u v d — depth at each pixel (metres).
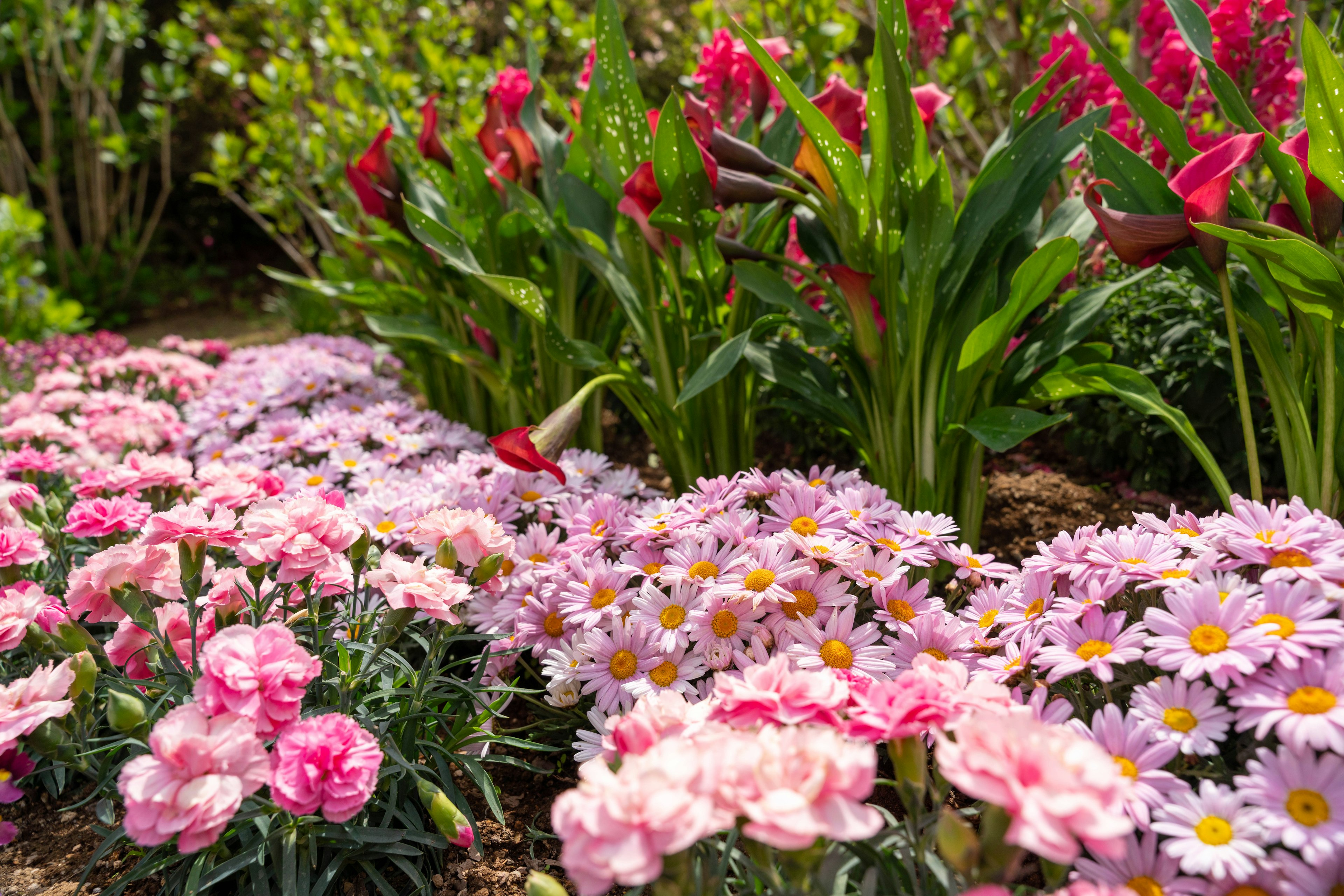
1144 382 1.72
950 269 1.83
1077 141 1.86
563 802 0.77
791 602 1.28
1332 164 1.35
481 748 1.43
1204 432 2.08
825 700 0.92
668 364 2.21
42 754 1.10
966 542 2.01
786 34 3.39
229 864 1.08
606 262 2.26
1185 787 0.90
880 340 1.85
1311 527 1.06
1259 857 0.81
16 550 1.44
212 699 0.98
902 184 1.72
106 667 1.38
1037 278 1.55
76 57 7.08
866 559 1.36
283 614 1.36
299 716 1.06
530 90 2.66
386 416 2.55
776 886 0.83
